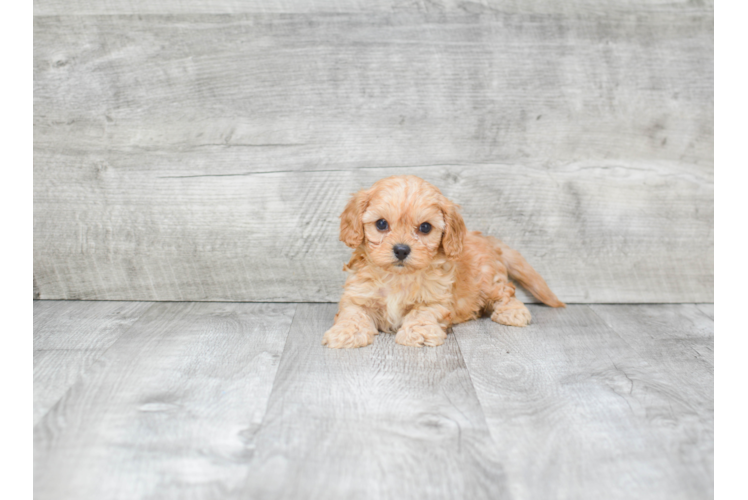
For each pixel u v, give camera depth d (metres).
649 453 1.65
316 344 2.49
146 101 3.01
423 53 2.98
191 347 2.45
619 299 3.18
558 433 1.75
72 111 3.02
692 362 2.33
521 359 2.34
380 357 2.34
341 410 1.88
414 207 2.40
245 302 3.16
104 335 2.59
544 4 2.98
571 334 2.66
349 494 1.46
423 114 3.03
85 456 1.62
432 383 2.09
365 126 3.03
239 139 3.04
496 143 3.06
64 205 3.08
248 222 3.10
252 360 2.30
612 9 2.99
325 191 3.07
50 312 2.93
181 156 3.05
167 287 3.16
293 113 3.02
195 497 1.45
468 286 2.77
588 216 3.14
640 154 3.10
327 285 3.15
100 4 2.93
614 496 1.46
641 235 3.16
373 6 2.95
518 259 3.03
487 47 2.99
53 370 2.20
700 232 3.15
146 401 1.95
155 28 2.95
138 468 1.57
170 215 3.09
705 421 1.83
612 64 3.03
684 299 3.20
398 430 1.76
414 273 2.53
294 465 1.58
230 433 1.74
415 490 1.47
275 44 2.96
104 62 2.98
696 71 3.05
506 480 1.52
